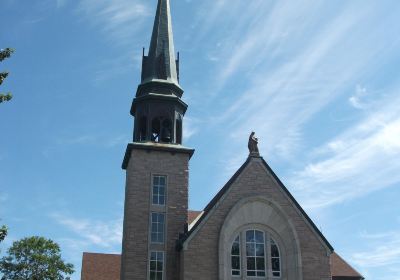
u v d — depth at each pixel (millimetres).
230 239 30547
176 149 34969
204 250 29953
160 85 37000
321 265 30719
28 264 45000
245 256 30359
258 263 30484
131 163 34375
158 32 39781
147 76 37969
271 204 31625
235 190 31609
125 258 31953
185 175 34656
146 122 35750
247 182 31922
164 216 33438
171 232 32938
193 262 29594
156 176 34438
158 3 41781
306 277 30281
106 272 47188
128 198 33688
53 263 45969
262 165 32500
